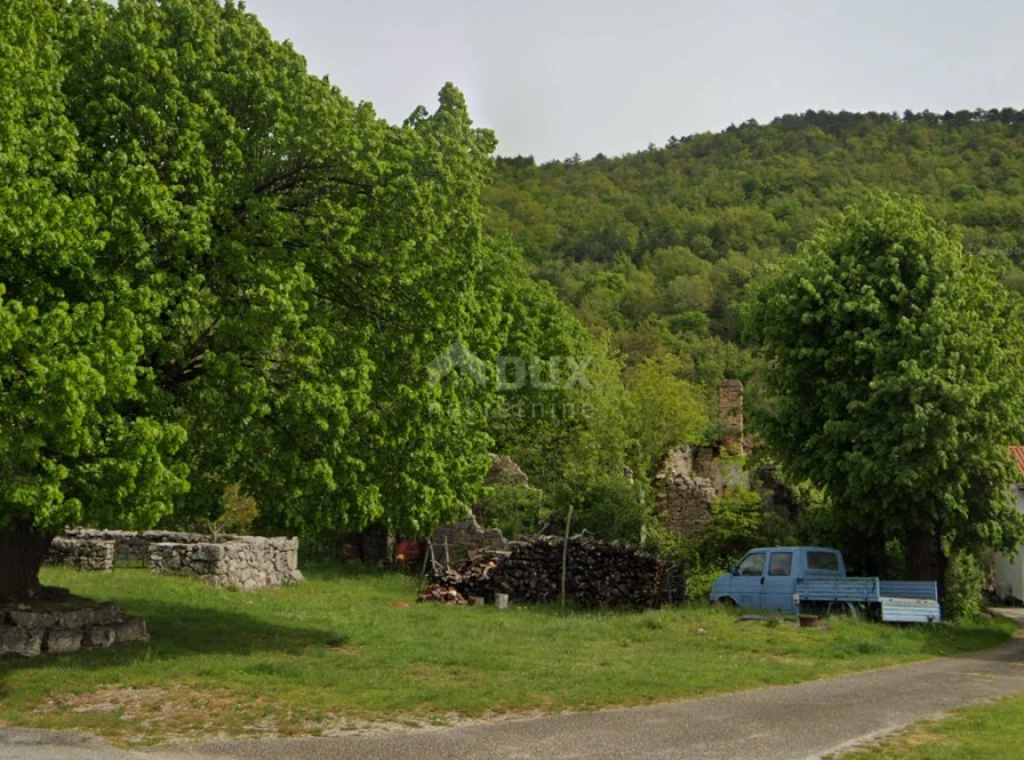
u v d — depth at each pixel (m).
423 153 16.00
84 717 9.87
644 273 109.25
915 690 13.09
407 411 15.36
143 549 24.11
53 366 10.16
